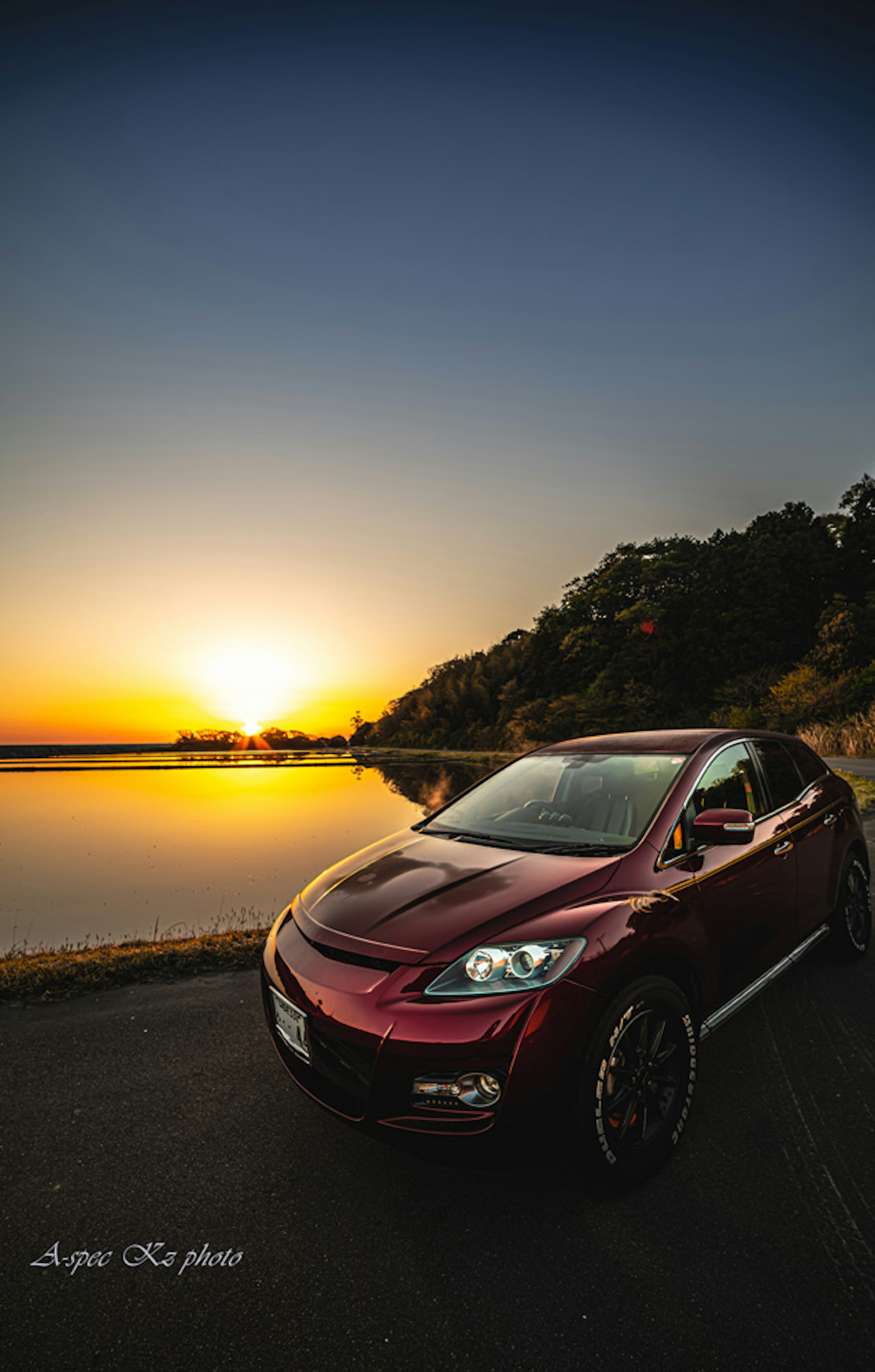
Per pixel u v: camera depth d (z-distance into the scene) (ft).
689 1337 5.45
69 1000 12.41
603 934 7.22
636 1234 6.59
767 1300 5.79
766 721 100.78
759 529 167.02
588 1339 5.46
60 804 78.54
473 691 280.31
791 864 10.80
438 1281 6.08
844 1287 5.90
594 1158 6.86
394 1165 7.76
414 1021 6.72
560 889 7.89
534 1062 6.53
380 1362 5.31
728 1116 8.51
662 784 9.91
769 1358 5.26
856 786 36.99
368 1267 6.26
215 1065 9.98
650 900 7.93
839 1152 7.76
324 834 51.85
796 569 143.02
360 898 8.66
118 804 78.54
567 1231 6.66
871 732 64.80
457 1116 6.64
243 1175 7.57
